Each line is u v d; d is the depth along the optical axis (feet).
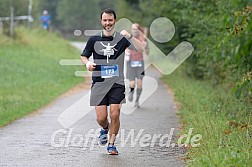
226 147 49.11
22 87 111.55
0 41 189.98
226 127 58.95
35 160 50.37
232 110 70.74
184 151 54.29
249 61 44.04
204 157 46.37
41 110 83.87
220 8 74.18
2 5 214.28
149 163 49.52
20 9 232.32
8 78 123.75
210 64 99.04
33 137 61.41
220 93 91.25
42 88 112.47
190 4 97.66
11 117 74.02
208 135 55.72
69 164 49.01
